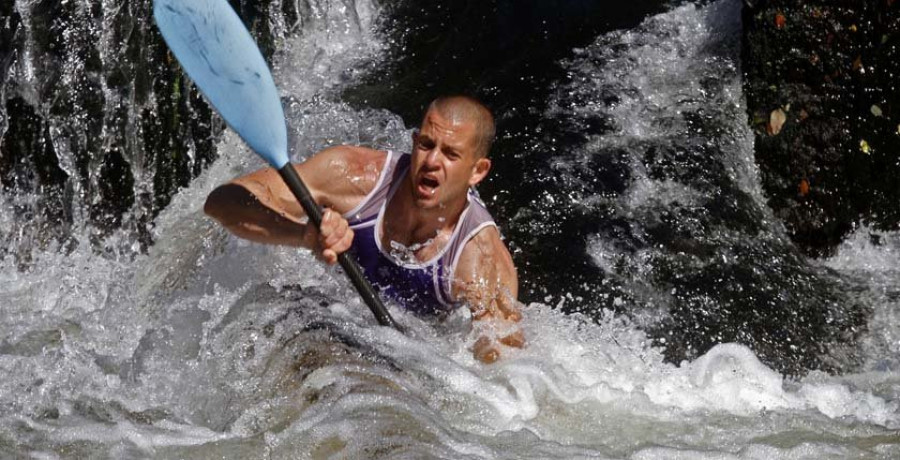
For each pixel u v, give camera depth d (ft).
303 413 28.99
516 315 32.60
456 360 31.78
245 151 42.39
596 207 40.09
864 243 39.96
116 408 30.35
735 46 44.78
